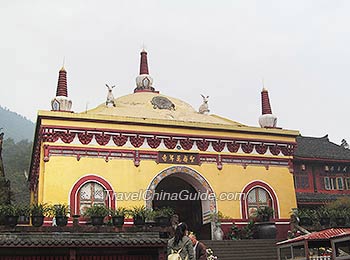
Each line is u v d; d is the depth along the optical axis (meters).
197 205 33.84
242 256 25.77
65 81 31.03
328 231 19.16
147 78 38.25
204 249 12.45
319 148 43.47
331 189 40.25
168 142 30.86
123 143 29.83
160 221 26.05
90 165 28.77
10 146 119.81
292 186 33.66
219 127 31.98
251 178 32.59
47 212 26.39
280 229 32.19
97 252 18.39
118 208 27.39
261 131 33.19
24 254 17.56
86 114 28.94
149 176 29.89
